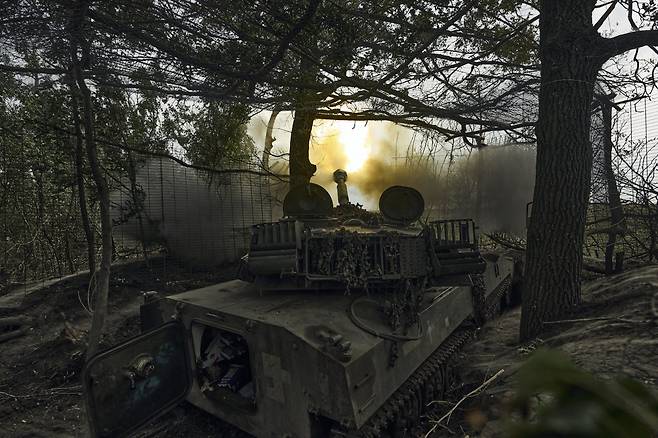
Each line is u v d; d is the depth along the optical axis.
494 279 10.18
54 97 11.63
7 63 7.29
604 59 6.92
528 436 0.58
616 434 0.52
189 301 6.59
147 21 6.23
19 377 8.60
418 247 6.28
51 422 7.16
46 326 10.64
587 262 12.39
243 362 6.55
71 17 5.80
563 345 5.70
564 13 6.71
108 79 8.06
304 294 6.76
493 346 7.67
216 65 7.11
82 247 17.86
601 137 10.55
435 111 9.46
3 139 13.44
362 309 6.02
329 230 6.82
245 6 6.24
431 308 6.71
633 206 10.82
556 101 6.76
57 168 13.81
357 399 4.57
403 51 7.89
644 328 5.26
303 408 4.91
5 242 15.81
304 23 6.25
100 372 4.80
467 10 7.52
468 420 4.80
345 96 9.61
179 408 7.15
